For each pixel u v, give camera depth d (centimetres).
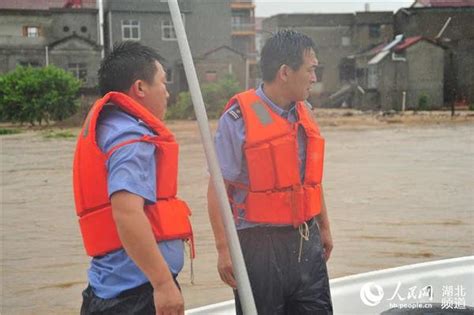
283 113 220
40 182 1230
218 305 261
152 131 176
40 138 2064
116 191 163
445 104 2914
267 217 215
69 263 651
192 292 531
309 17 3412
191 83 175
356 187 1090
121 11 2481
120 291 174
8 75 2405
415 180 1166
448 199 968
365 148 1759
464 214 842
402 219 823
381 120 2698
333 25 3372
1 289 564
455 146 1762
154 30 2552
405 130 2300
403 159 1512
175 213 179
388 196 1003
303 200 218
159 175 176
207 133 177
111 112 177
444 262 289
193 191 1041
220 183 178
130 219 162
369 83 3127
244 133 215
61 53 2567
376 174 1252
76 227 823
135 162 166
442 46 2916
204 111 177
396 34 3272
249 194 216
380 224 791
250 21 3544
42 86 2394
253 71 3197
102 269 177
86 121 179
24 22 2578
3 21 2566
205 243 685
